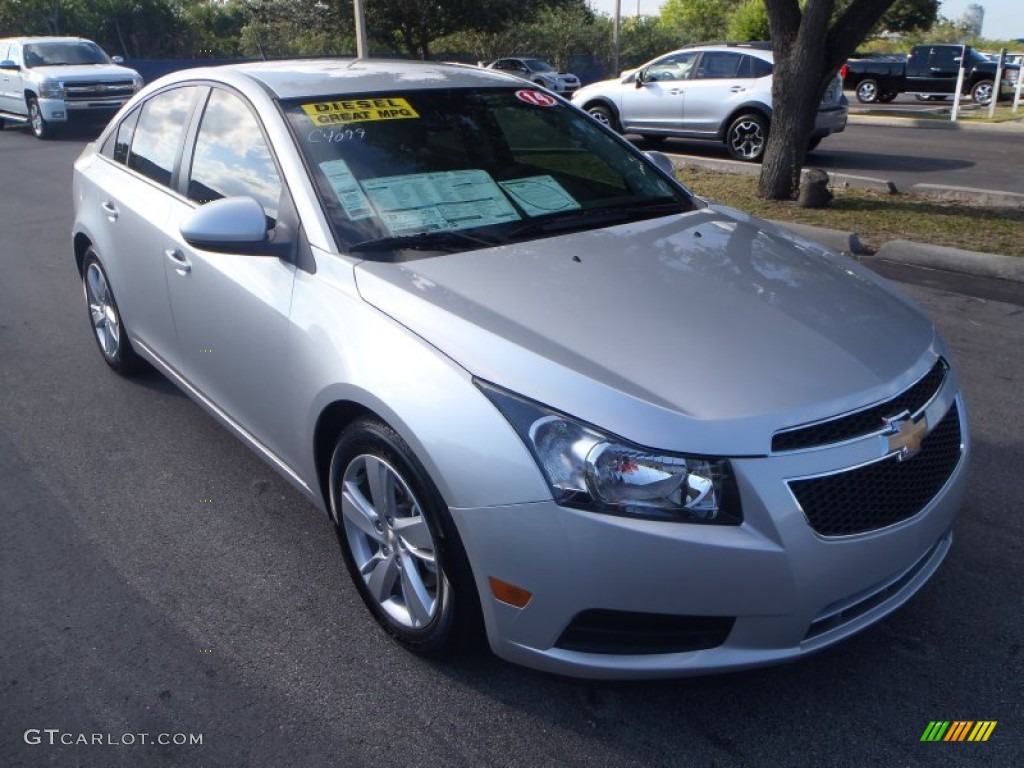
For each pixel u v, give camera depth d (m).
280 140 3.41
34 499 3.99
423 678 2.86
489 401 2.44
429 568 2.74
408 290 2.84
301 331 3.02
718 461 2.29
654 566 2.28
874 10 9.21
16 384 5.27
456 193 3.45
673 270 3.08
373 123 3.58
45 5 39.19
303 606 3.23
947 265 7.23
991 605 3.13
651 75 14.98
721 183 11.23
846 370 2.54
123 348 5.04
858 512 2.41
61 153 16.31
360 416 2.88
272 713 2.73
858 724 2.62
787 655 2.39
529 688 2.80
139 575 3.43
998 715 2.65
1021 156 14.08
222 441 4.51
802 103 9.59
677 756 2.53
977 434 4.37
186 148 4.04
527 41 39.84
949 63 26.28
